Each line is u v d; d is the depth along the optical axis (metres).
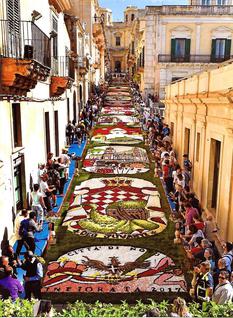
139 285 9.78
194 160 16.23
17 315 5.29
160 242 12.26
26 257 8.69
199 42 43.25
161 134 24.53
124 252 11.55
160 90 44.06
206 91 13.77
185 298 9.22
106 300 9.16
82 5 42.97
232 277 7.70
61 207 15.35
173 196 15.72
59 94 19.59
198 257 9.42
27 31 12.17
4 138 10.77
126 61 102.00
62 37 22.44
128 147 26.66
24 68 9.73
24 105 13.02
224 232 11.20
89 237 12.59
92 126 34.25
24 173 12.94
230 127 10.80
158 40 43.59
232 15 42.38
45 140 17.14
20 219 12.23
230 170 10.80
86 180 19.27
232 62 10.84
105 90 59.75
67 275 10.24
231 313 5.34
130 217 14.36
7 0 10.48
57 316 5.20
